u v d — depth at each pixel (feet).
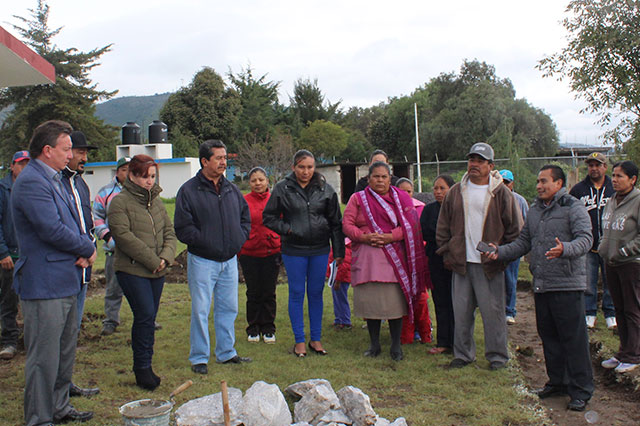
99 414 13.33
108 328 20.76
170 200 90.99
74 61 119.03
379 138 182.29
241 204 17.61
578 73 34.71
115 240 14.79
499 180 17.19
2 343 18.22
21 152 18.08
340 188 107.76
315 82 183.11
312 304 18.72
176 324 22.21
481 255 16.76
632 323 16.40
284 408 12.68
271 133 157.38
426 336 20.22
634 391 15.31
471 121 134.72
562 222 14.55
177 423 12.02
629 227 16.33
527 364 18.19
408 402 14.57
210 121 148.56
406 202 18.35
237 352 18.61
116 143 124.36
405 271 17.84
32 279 11.88
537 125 131.34
